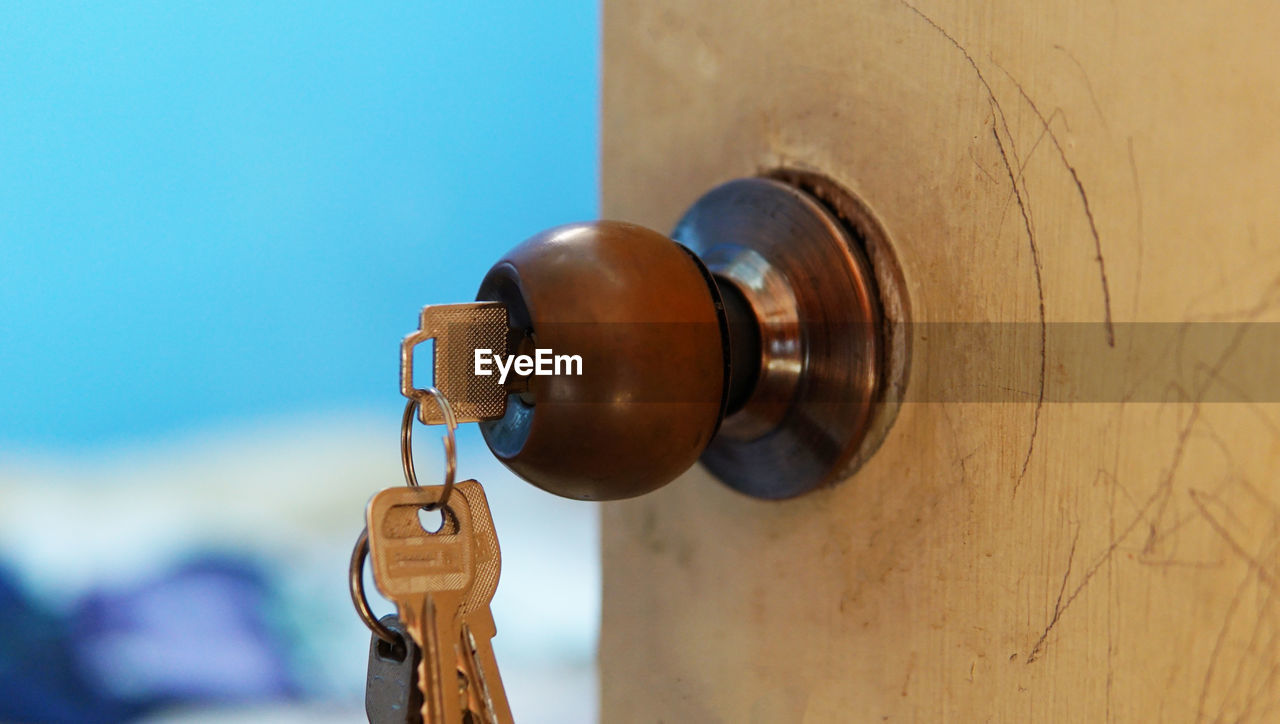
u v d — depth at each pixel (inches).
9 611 54.2
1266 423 15.9
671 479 17.1
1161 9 16.3
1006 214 17.2
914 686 18.0
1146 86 16.4
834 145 18.5
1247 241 15.9
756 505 19.6
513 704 51.0
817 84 18.7
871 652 18.4
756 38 19.3
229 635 55.5
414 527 16.5
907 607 18.1
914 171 17.9
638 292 16.6
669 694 20.6
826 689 18.8
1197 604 16.2
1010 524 17.3
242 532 58.4
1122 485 16.6
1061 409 16.9
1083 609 16.8
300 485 60.2
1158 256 16.3
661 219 20.4
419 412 16.5
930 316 17.8
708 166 19.9
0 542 57.2
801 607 19.1
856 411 18.1
